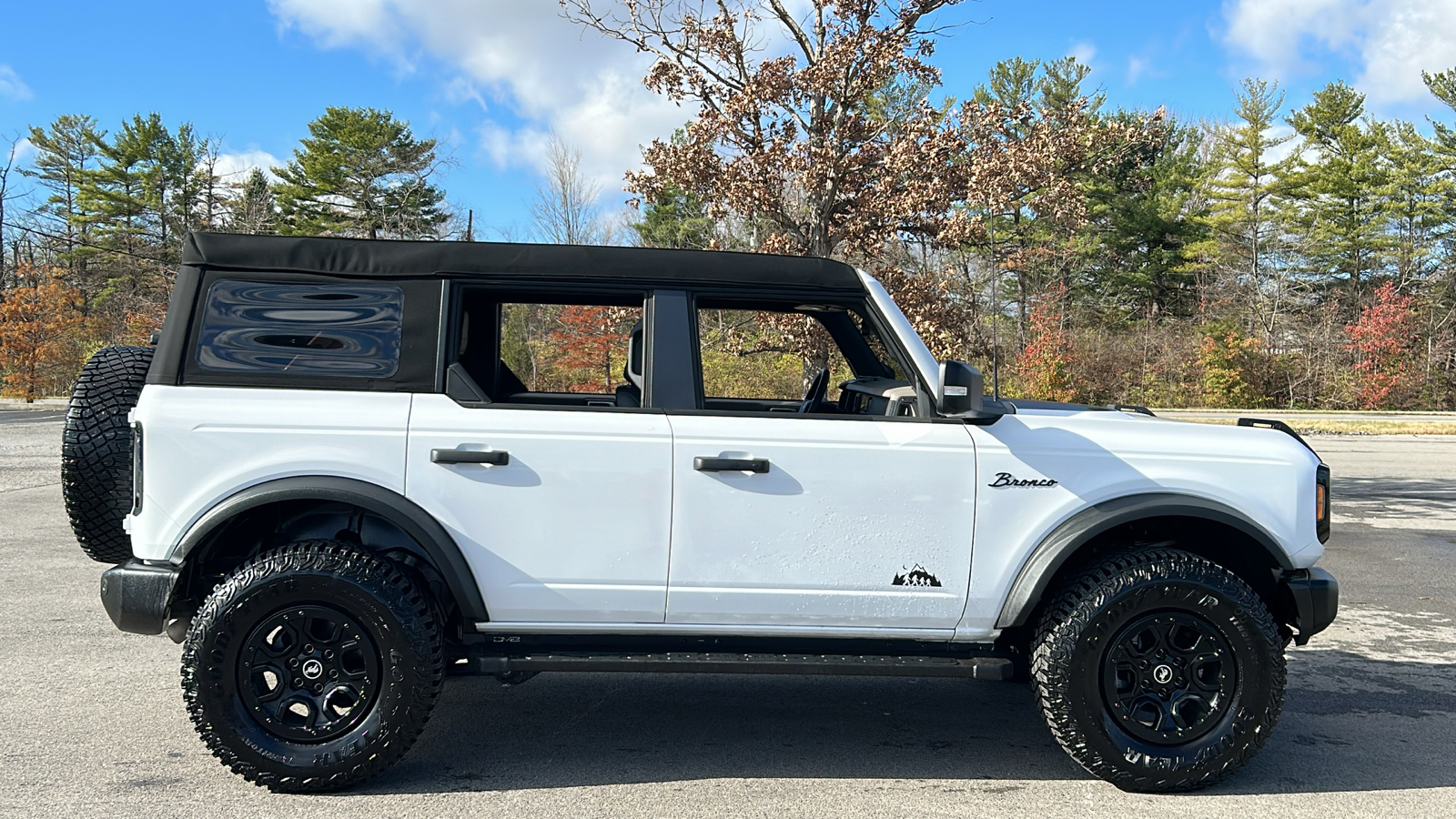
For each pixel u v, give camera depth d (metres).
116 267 53.69
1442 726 4.01
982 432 3.38
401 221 49.75
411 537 3.35
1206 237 42.44
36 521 8.63
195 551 3.22
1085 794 3.29
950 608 3.37
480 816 3.02
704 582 3.29
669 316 3.45
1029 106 9.71
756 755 3.62
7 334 31.75
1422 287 38.81
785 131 9.97
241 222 48.31
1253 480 3.44
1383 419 26.30
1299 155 42.66
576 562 3.26
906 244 11.35
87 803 3.06
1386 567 7.53
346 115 50.72
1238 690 3.27
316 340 3.29
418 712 3.16
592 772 3.43
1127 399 32.28
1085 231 38.81
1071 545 3.26
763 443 3.29
